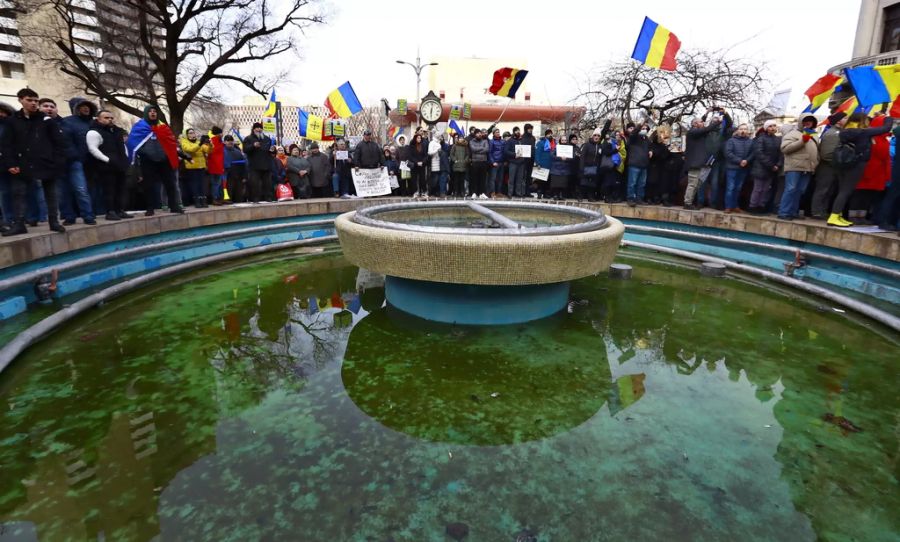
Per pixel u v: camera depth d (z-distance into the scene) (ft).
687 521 6.57
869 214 22.53
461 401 9.77
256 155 30.01
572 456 7.97
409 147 35.96
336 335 13.32
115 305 15.71
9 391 10.06
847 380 10.87
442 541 6.19
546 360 11.75
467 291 13.80
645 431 8.71
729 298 17.19
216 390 10.18
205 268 21.13
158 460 7.77
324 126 46.88
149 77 61.21
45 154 16.55
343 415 9.21
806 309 15.99
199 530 6.32
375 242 13.26
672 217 27.40
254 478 7.34
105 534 6.24
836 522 6.59
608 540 6.23
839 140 19.80
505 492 7.11
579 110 67.10
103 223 19.89
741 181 25.38
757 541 6.25
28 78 105.50
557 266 12.83
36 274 15.02
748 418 9.21
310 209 30.40
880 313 14.12
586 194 33.81
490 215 16.70
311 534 6.27
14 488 7.13
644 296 17.34
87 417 9.09
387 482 7.29
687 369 11.39
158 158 22.84
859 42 58.03
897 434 8.73
